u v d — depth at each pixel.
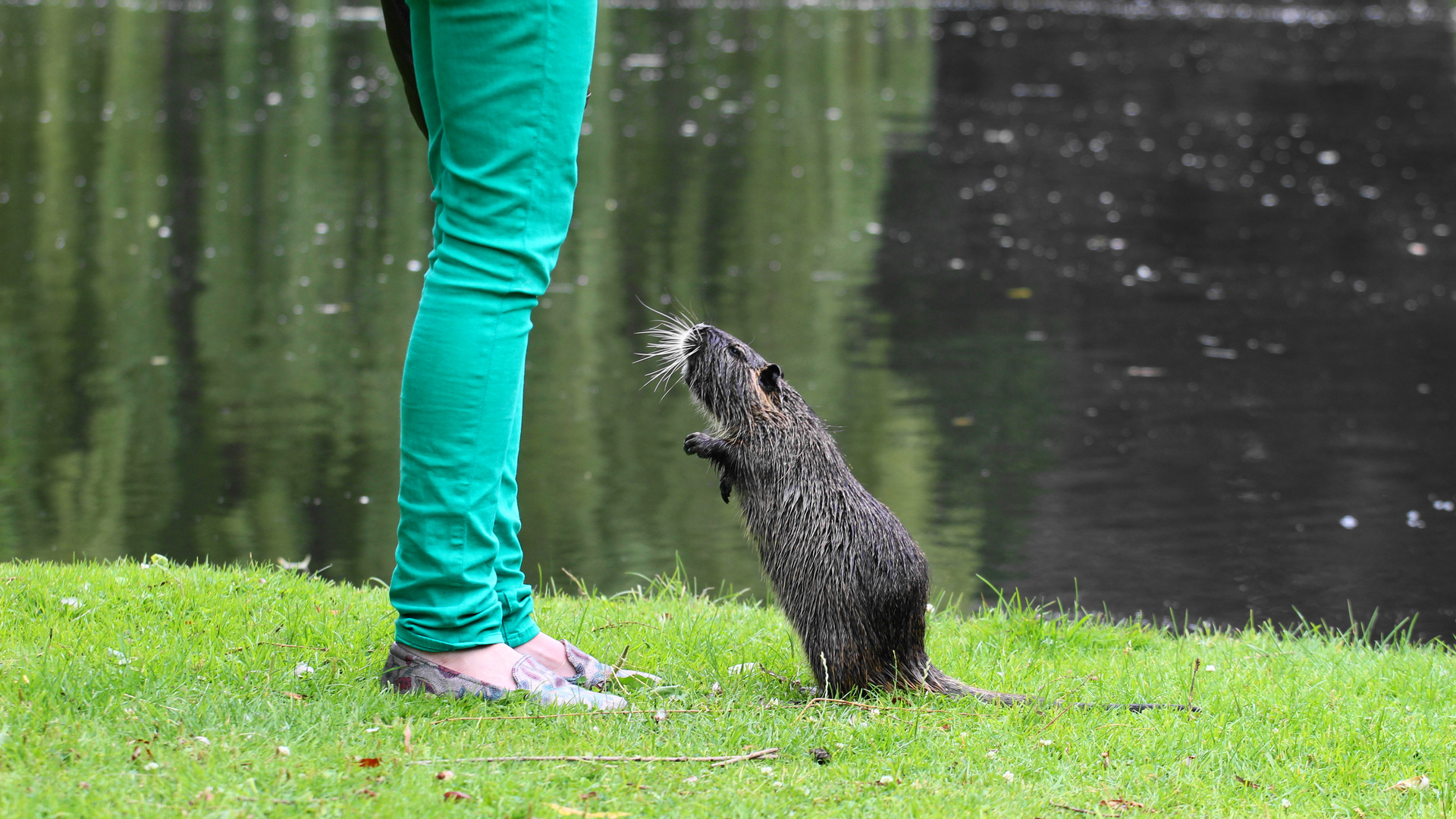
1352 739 4.05
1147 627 6.29
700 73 33.06
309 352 13.13
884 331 14.33
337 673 4.05
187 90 28.28
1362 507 9.89
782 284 16.09
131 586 5.02
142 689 3.71
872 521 4.30
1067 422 11.76
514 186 3.62
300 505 9.52
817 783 3.40
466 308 3.64
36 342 13.16
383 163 22.11
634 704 3.93
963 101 29.89
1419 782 3.71
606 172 22.25
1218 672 4.96
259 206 19.14
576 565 8.63
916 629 4.33
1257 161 24.05
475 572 3.81
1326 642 6.21
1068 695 4.36
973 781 3.53
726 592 8.19
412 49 3.83
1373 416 11.96
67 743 3.26
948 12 46.47
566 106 3.66
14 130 23.64
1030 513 9.72
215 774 3.13
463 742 3.47
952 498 9.96
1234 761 3.83
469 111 3.57
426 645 3.83
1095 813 3.37
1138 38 40.34
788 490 4.31
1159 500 9.98
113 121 24.77
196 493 9.67
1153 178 22.59
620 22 42.03
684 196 20.62
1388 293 16.11
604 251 17.44
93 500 9.46
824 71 33.84
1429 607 8.20
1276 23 44.38
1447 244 18.47
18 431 10.80
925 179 22.17
